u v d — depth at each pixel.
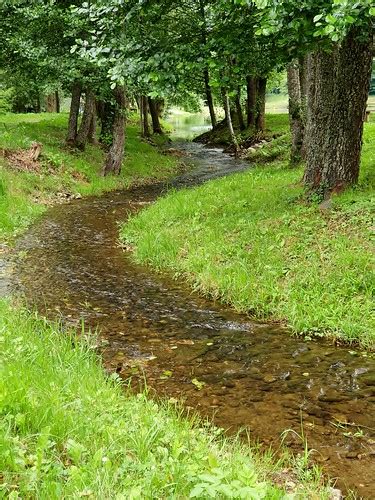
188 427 4.64
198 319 8.00
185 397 5.62
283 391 5.77
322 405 5.47
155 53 9.84
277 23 7.41
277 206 12.21
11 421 3.82
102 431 4.00
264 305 8.16
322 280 8.35
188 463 3.67
